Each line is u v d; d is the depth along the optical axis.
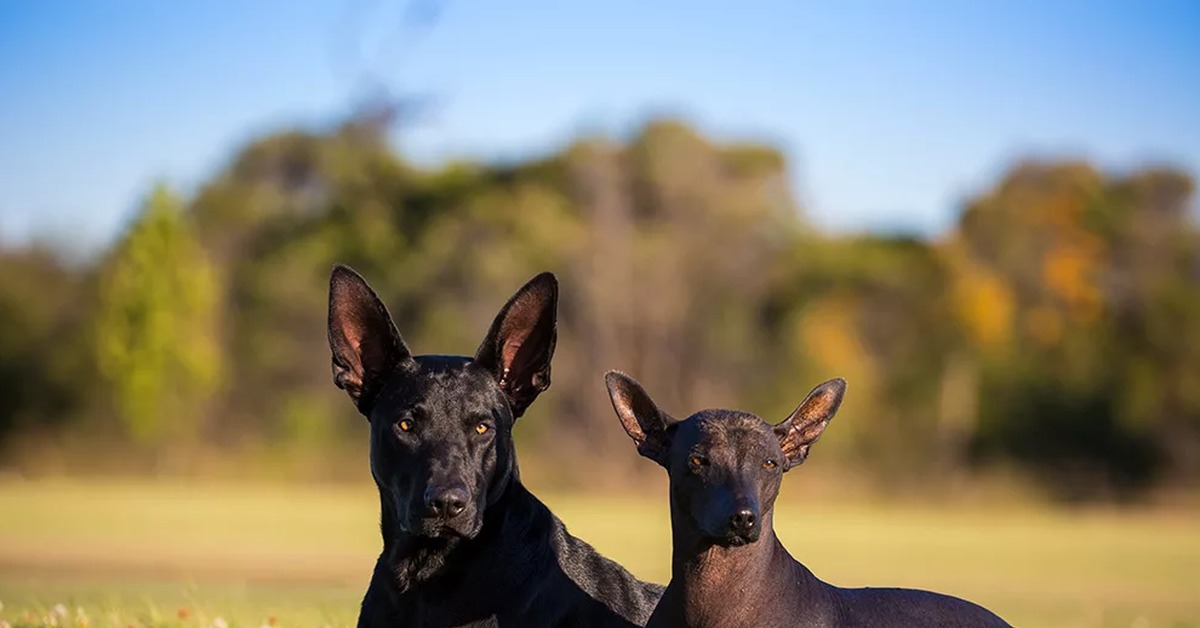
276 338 71.56
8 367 70.12
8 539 33.88
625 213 75.62
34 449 68.00
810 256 77.25
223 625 13.48
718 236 75.44
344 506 51.09
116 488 59.44
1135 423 70.81
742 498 9.59
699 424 10.10
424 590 10.31
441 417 10.29
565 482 65.12
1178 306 74.50
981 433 71.38
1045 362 72.69
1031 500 68.19
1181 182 80.75
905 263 78.25
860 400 70.25
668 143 76.75
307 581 24.36
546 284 10.84
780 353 72.69
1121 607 24.06
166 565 27.77
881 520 55.62
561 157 76.81
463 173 78.75
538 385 10.98
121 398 67.56
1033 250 77.50
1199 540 47.88
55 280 73.81
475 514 10.08
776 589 10.05
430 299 71.50
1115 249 78.12
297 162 79.88
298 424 67.69
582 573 10.87
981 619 10.25
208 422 69.25
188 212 78.50
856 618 10.16
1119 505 69.00
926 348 73.00
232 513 46.19
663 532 38.38
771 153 79.81
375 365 10.77
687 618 10.10
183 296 68.44
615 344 70.69
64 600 18.36
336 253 75.50
